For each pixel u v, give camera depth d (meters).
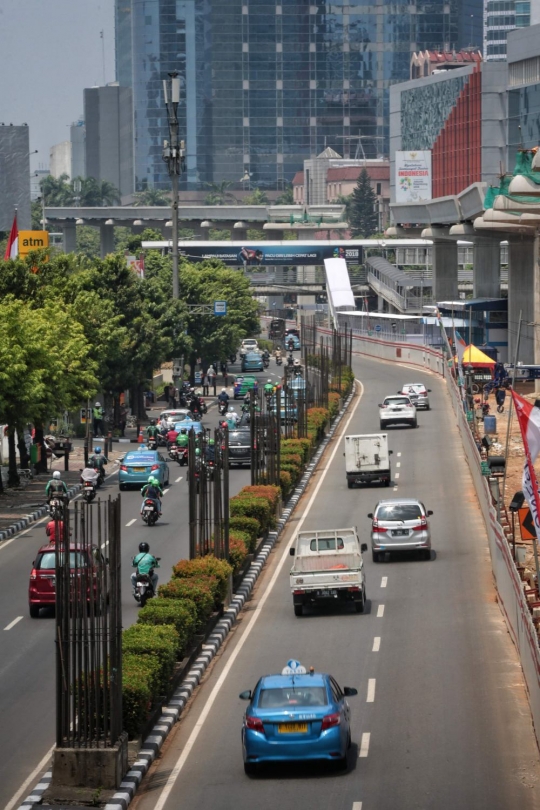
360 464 101.12
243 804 34.31
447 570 70.00
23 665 50.16
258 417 103.62
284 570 74.12
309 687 36.75
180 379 178.50
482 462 88.31
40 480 110.44
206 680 49.25
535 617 49.47
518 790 34.56
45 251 131.62
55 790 35.38
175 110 158.75
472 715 42.28
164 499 99.06
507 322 199.38
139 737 39.56
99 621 36.56
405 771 36.56
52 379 103.12
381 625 57.56
